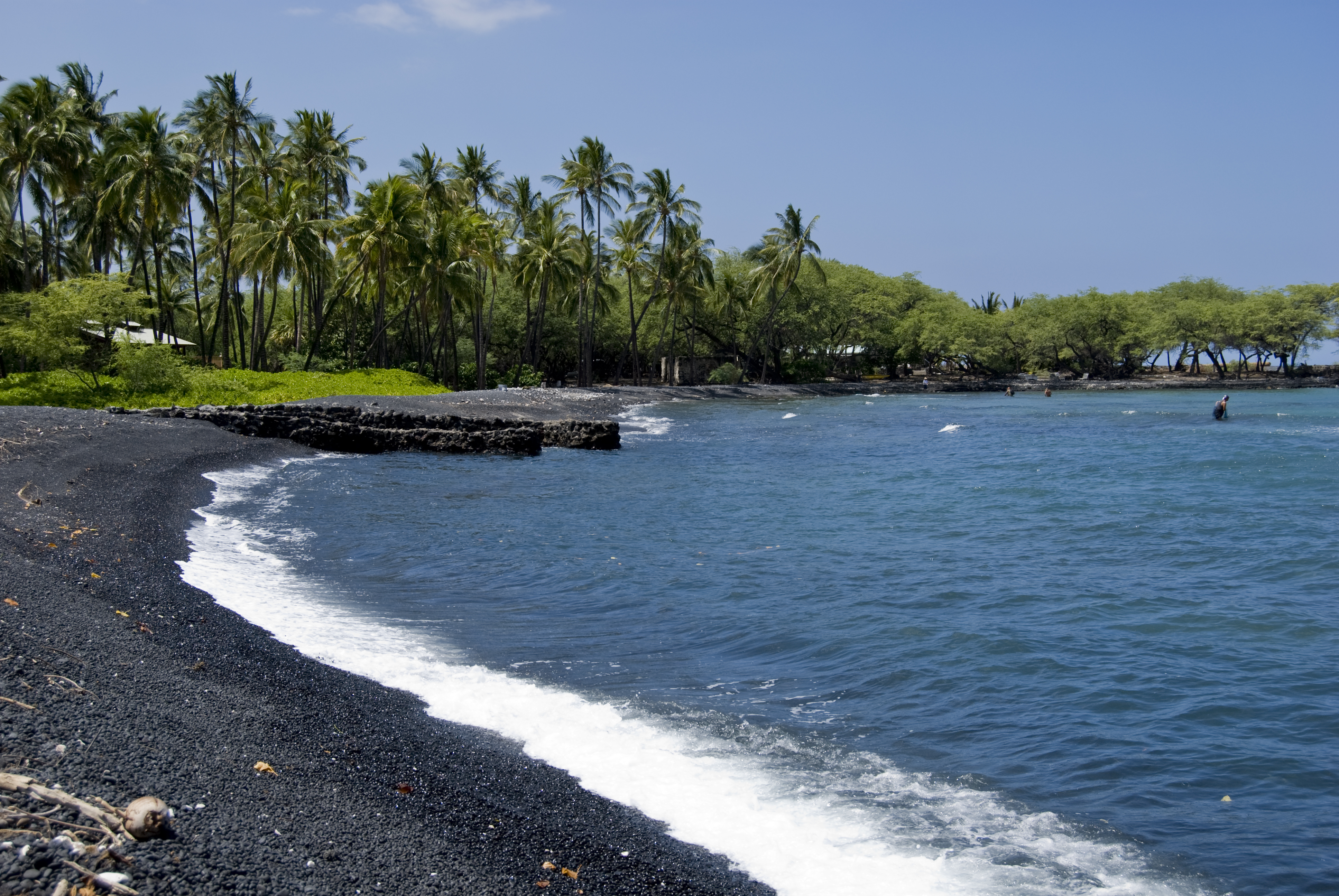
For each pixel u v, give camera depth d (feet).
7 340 124.98
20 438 64.90
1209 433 142.72
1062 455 112.37
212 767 17.70
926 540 55.47
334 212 185.68
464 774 20.13
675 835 18.01
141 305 142.61
